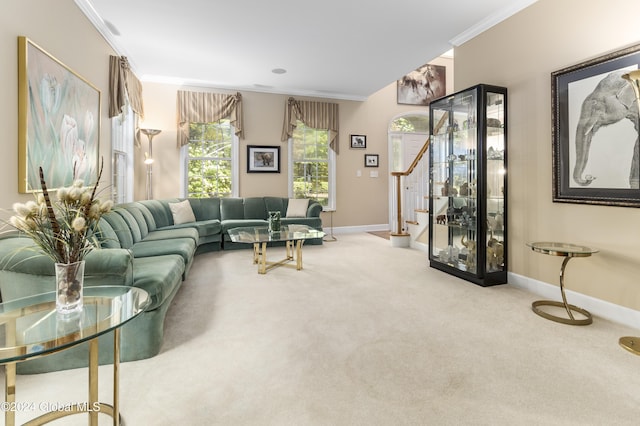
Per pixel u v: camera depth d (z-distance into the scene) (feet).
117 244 9.35
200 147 19.75
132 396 5.42
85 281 6.17
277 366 6.31
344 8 11.07
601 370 6.12
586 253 7.93
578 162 9.08
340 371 6.13
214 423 4.81
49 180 8.37
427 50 14.46
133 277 6.86
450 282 11.58
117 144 14.89
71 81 9.54
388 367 6.25
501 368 6.20
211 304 9.52
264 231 14.38
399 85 23.41
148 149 18.52
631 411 5.01
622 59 8.04
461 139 12.29
